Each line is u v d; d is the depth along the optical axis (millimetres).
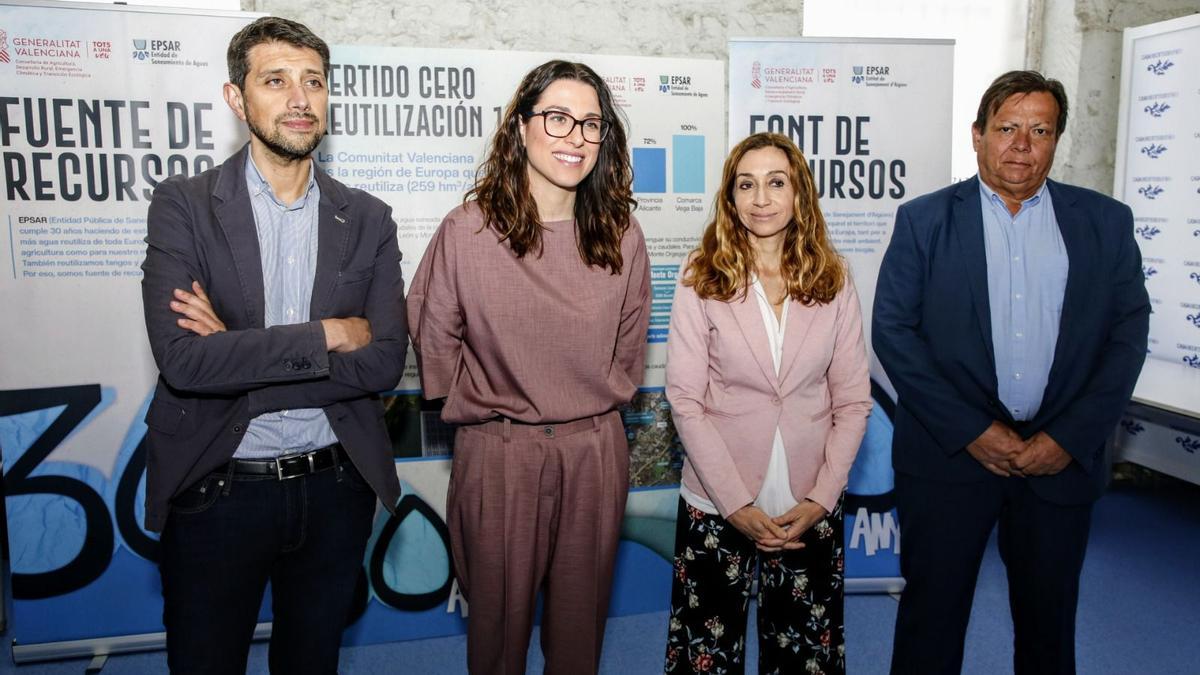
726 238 1946
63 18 2469
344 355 1637
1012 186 2021
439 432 2840
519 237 1712
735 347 1909
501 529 1771
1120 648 2768
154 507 1579
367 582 2836
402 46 2855
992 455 1982
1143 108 3760
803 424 1932
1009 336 2047
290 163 1651
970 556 2064
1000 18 3920
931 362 2061
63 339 2572
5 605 2988
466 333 1779
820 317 1947
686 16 3076
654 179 2889
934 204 2127
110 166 2537
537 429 1754
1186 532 3777
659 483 3035
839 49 2910
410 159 2711
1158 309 3799
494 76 2736
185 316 1556
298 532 1668
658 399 3000
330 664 1756
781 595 1958
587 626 1836
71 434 2615
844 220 2969
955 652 2117
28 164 2496
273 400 1592
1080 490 1977
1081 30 3879
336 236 1704
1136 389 3975
